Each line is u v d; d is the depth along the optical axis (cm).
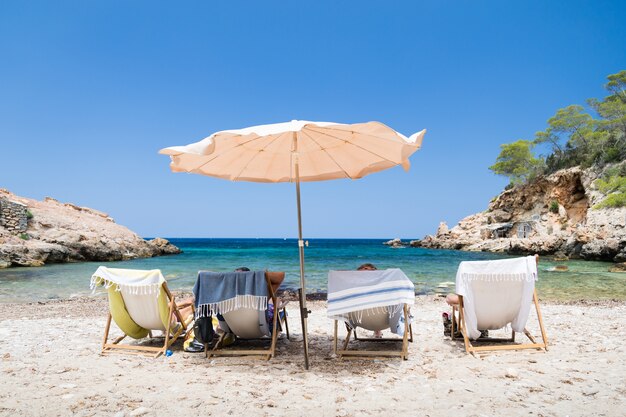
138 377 459
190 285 1684
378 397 396
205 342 554
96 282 559
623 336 648
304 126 432
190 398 392
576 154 5653
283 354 571
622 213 3809
